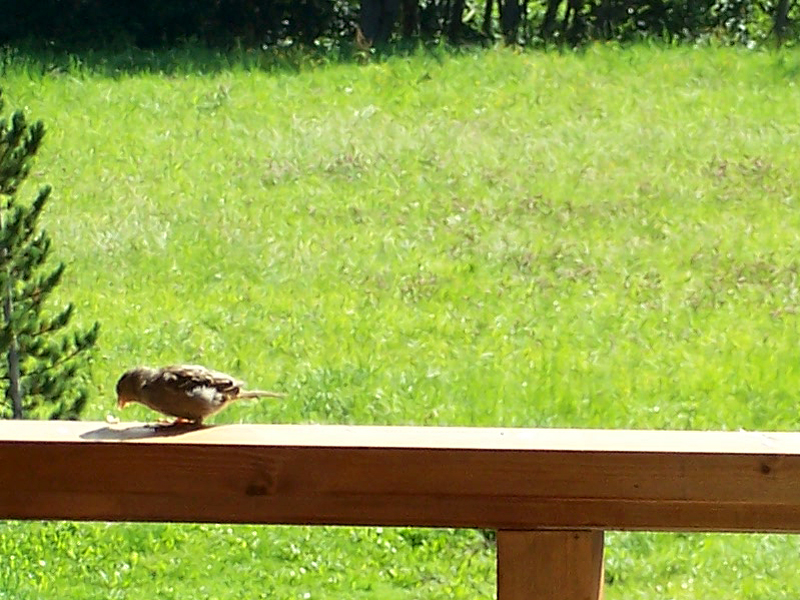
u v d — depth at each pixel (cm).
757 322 1263
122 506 255
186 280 1390
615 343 1208
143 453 253
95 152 1850
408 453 249
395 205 1647
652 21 2642
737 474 246
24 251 830
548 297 1339
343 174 1767
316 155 1841
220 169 1784
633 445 249
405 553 785
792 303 1319
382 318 1273
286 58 2383
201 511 254
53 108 2036
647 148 1842
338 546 791
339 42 2656
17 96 2089
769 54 2275
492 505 250
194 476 253
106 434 257
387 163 1806
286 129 1950
